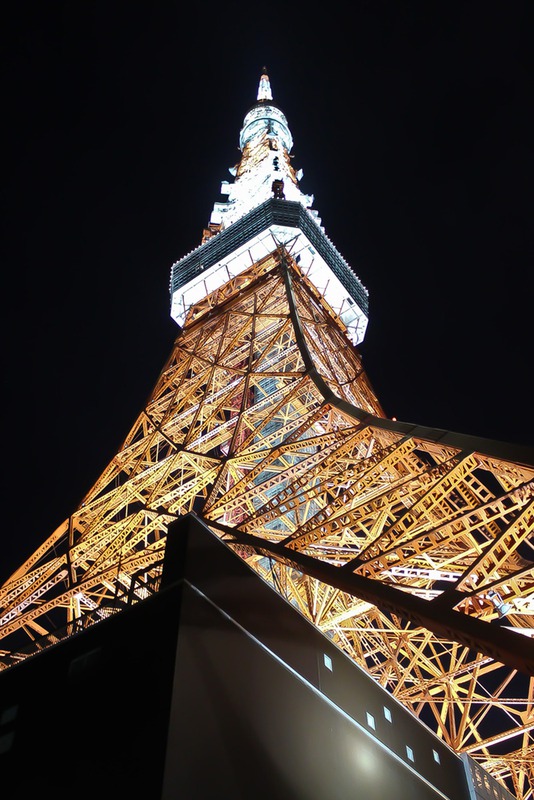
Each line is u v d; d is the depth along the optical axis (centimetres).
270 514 2983
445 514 2739
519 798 3231
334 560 3300
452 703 3309
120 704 1889
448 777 2645
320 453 3559
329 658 2470
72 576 3728
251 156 10038
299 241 7300
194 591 2114
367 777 2206
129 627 2111
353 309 7662
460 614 1683
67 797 1745
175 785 1605
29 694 2172
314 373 4591
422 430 2892
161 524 3828
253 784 1789
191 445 5050
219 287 7412
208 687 1895
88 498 4656
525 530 1997
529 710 3231
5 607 3753
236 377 6334
